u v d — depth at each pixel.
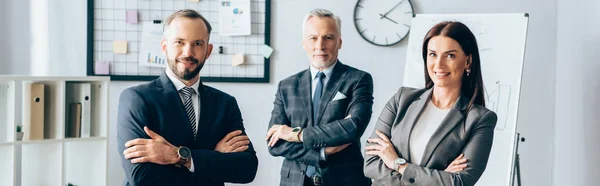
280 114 3.88
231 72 4.44
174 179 3.15
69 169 3.82
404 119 3.64
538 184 4.52
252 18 4.42
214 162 3.20
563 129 4.32
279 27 4.45
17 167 4.16
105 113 3.64
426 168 3.49
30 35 4.37
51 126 3.53
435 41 3.61
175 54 3.25
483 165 3.46
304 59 4.46
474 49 3.59
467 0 4.44
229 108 3.39
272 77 4.46
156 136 3.15
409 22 4.42
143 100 3.18
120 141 3.18
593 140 3.80
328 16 3.80
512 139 3.48
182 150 3.13
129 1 4.38
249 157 3.32
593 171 3.82
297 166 3.81
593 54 3.79
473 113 3.52
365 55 4.45
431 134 3.55
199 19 3.31
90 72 4.37
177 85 3.29
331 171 3.72
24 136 3.45
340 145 3.69
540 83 4.48
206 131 3.28
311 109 3.79
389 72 4.45
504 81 3.53
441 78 3.58
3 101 3.42
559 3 4.40
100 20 4.37
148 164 3.11
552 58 4.47
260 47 4.43
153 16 4.39
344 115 3.72
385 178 3.57
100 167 3.67
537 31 4.46
